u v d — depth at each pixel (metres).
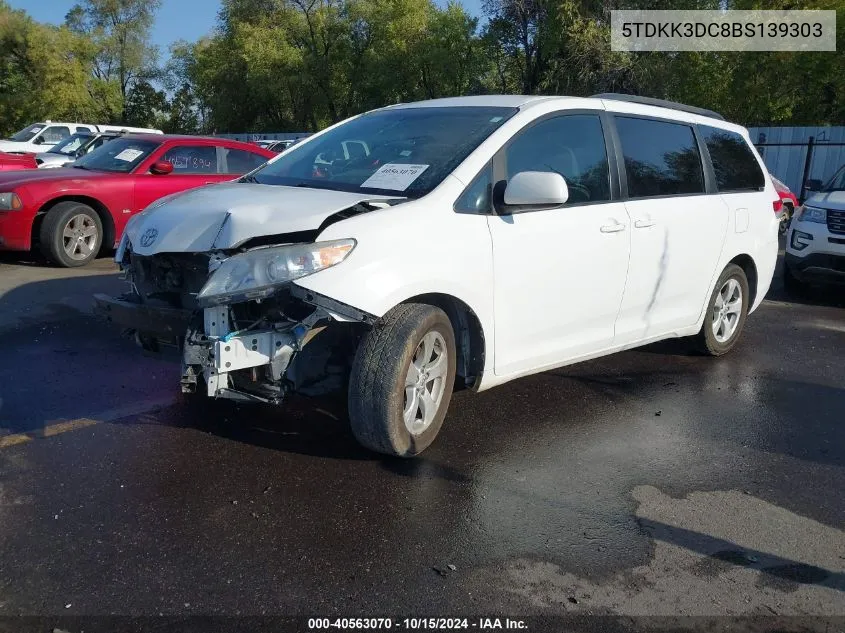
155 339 3.96
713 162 5.84
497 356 4.17
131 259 4.18
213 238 3.60
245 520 3.33
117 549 3.07
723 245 5.79
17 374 5.07
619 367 5.88
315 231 3.57
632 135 5.09
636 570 3.11
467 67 36.06
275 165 4.93
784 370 6.05
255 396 3.59
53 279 8.21
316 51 39.56
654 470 4.05
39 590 2.80
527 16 28.75
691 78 26.61
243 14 41.50
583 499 3.68
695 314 5.75
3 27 44.50
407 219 3.74
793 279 9.45
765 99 26.50
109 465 3.78
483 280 3.98
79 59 46.91
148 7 49.34
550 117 4.55
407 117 4.84
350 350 3.93
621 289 4.87
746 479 4.00
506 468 3.97
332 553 3.11
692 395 5.31
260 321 3.55
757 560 3.23
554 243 4.34
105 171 9.59
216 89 44.22
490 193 4.11
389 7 36.78
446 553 3.15
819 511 3.69
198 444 4.05
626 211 4.86
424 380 3.88
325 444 4.11
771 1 25.67
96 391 4.80
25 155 13.79
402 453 3.81
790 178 21.92
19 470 3.71
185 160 10.10
